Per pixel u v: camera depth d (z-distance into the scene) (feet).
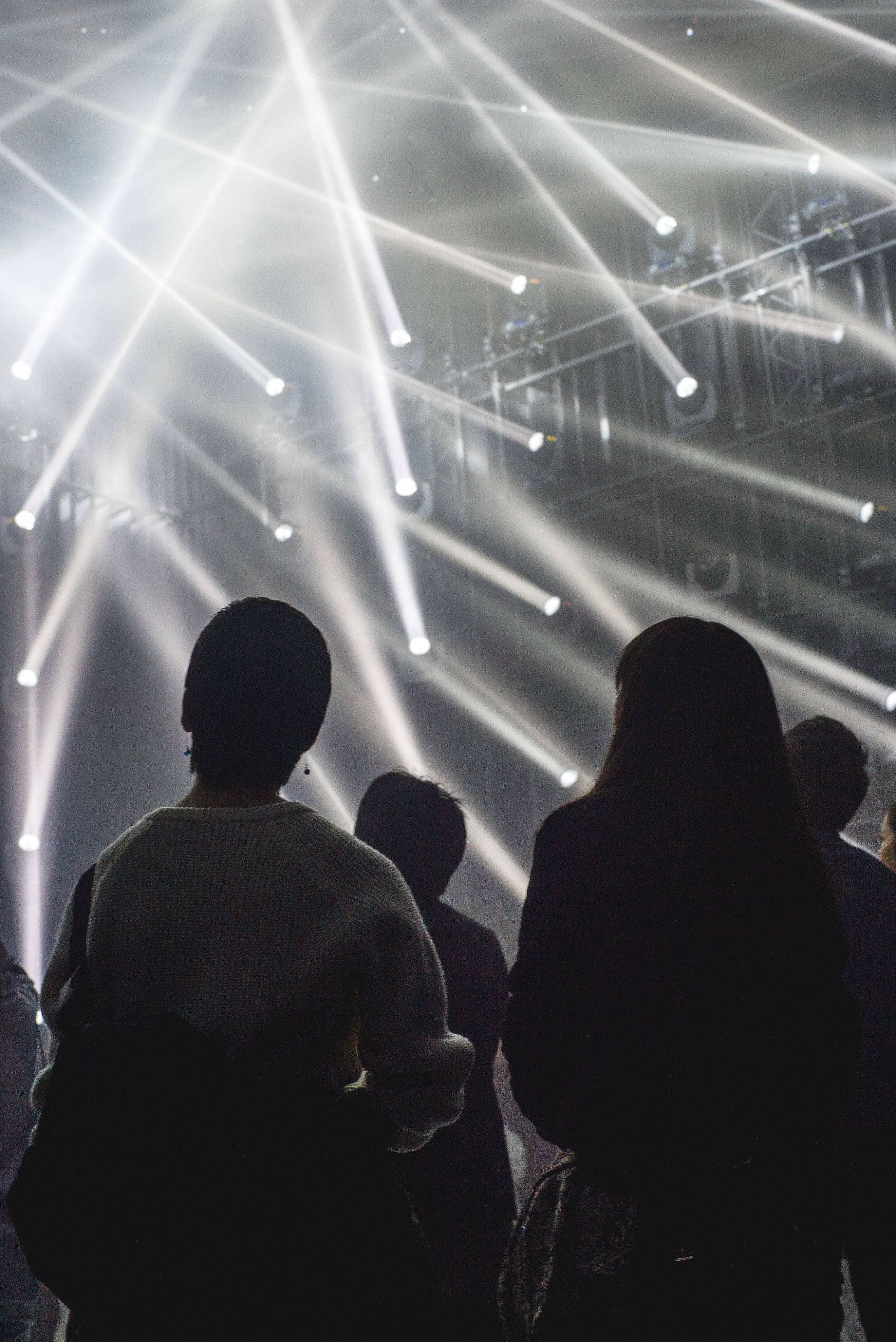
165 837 4.71
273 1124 4.23
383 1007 4.54
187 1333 4.08
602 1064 4.48
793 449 32.40
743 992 4.55
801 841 4.90
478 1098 7.30
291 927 4.51
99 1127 4.19
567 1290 4.27
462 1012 7.30
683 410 33.45
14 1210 4.27
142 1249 4.12
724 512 34.04
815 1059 4.59
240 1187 4.15
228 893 4.55
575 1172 4.58
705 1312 4.18
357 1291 4.20
